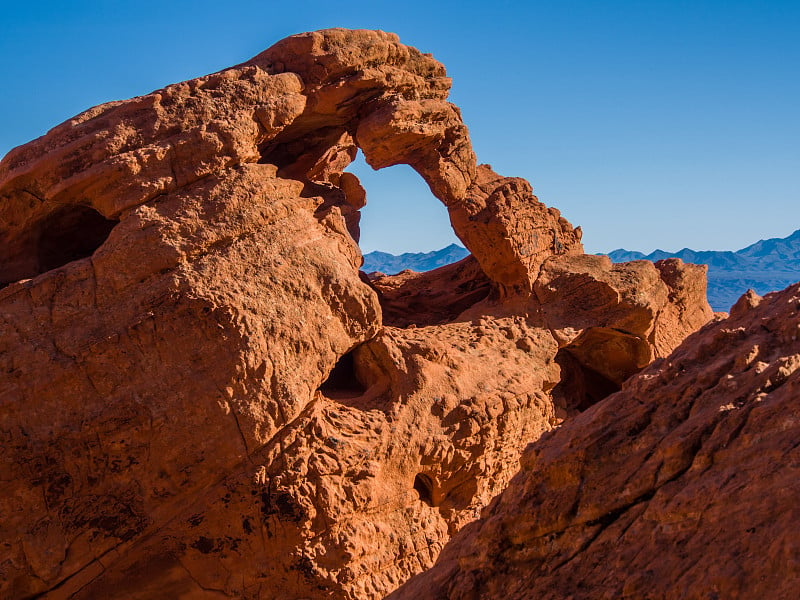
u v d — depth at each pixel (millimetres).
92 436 10852
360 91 14414
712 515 4578
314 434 11430
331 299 12250
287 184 12750
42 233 13555
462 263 18156
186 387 11047
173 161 12203
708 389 5391
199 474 11055
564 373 16859
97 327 11219
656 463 5172
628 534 5012
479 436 12641
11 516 10734
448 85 15703
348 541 11258
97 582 10984
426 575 6543
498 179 16438
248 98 12852
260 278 11734
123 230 11680
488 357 13836
